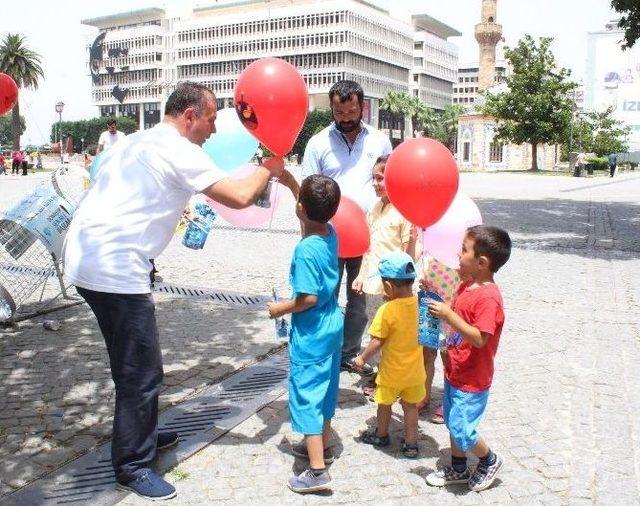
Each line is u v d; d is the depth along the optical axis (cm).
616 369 520
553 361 538
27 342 579
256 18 10619
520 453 377
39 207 654
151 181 324
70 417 426
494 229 320
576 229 1427
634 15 1459
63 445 386
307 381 341
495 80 9919
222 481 345
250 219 466
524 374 507
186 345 579
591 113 6400
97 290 319
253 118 361
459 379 329
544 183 3481
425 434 406
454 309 332
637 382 493
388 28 11125
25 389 473
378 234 468
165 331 620
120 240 321
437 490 338
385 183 381
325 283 345
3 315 618
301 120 369
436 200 364
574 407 443
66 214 665
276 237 1244
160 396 462
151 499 325
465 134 6762
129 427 329
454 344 332
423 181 358
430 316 332
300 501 326
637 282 858
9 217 645
